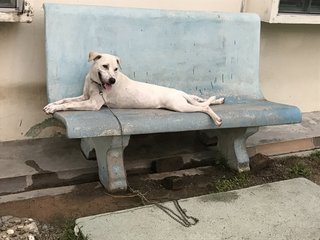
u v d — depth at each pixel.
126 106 1.94
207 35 2.27
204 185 2.06
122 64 2.08
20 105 2.20
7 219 1.64
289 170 2.28
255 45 2.39
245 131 2.13
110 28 2.05
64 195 1.86
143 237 1.56
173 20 2.18
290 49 2.85
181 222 1.67
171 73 2.20
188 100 2.00
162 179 2.08
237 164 2.17
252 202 1.86
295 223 1.73
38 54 2.16
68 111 1.81
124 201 1.85
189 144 2.37
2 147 2.13
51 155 2.09
